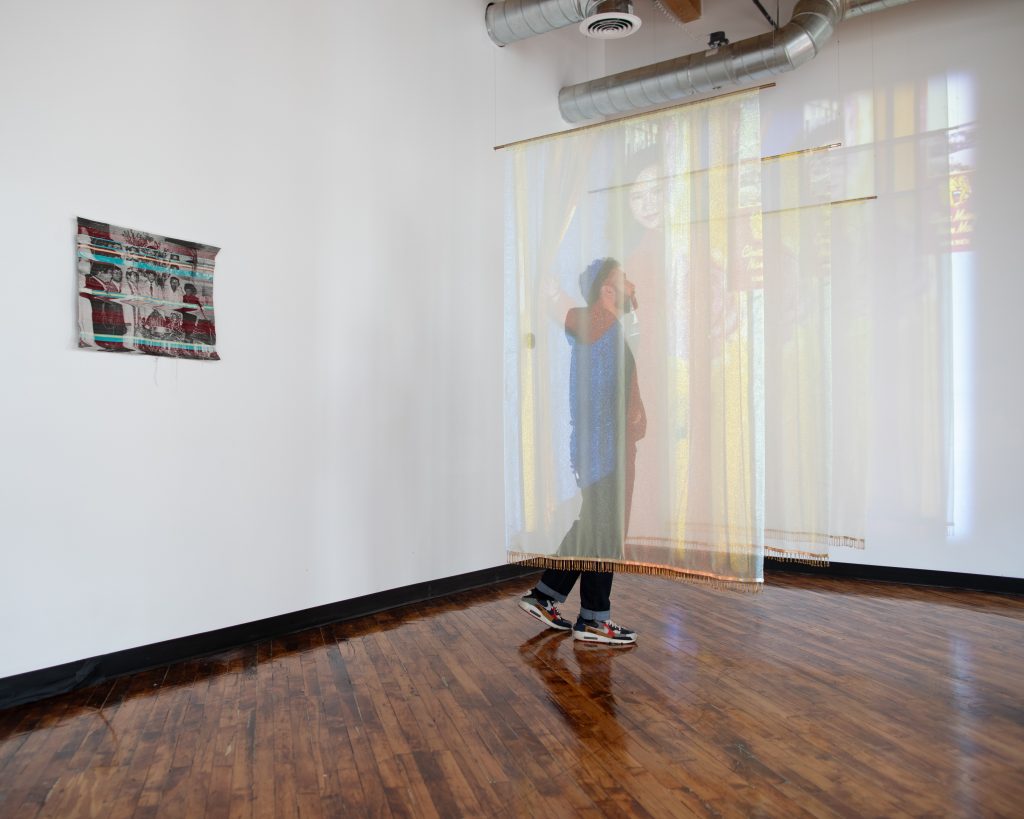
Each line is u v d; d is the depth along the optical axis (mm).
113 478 2930
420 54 4227
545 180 3361
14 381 2666
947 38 4602
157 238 3055
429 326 4242
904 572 4656
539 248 3363
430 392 4238
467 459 4461
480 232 4578
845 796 1947
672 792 1975
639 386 3160
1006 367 4422
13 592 2660
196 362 3195
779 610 3830
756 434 2914
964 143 4543
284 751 2238
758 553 2906
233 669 2998
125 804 1944
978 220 4500
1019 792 1963
